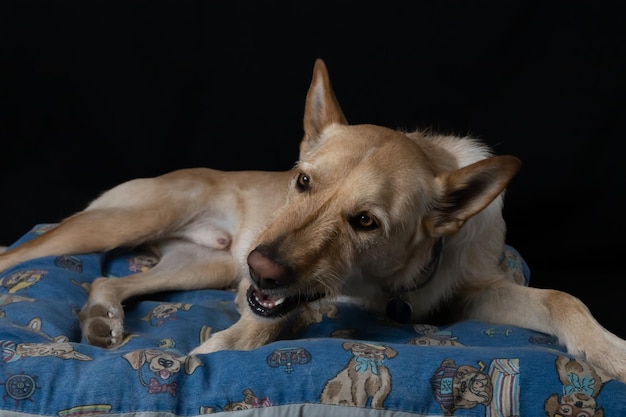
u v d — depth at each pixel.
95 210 1.72
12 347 1.19
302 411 1.15
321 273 1.27
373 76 2.23
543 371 1.17
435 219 1.39
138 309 1.56
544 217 2.21
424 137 1.55
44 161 2.33
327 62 2.23
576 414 1.15
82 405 1.13
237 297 1.57
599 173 2.16
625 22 2.09
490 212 1.53
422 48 2.20
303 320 1.46
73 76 2.29
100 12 2.25
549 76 2.15
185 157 2.31
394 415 1.15
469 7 2.15
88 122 2.31
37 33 2.27
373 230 1.31
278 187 1.77
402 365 1.17
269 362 1.17
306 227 1.28
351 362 1.17
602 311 2.00
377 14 2.20
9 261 1.62
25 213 2.26
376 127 1.41
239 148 2.30
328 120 1.45
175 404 1.14
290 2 2.21
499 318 1.49
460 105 2.21
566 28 2.12
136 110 2.29
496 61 2.17
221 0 2.23
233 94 2.28
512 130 2.19
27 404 1.12
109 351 1.22
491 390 1.16
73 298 1.51
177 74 2.27
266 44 2.24
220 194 1.79
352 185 1.30
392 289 1.45
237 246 1.75
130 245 1.72
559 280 2.15
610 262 2.21
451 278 1.50
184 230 1.78
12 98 2.30
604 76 2.12
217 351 1.25
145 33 2.26
